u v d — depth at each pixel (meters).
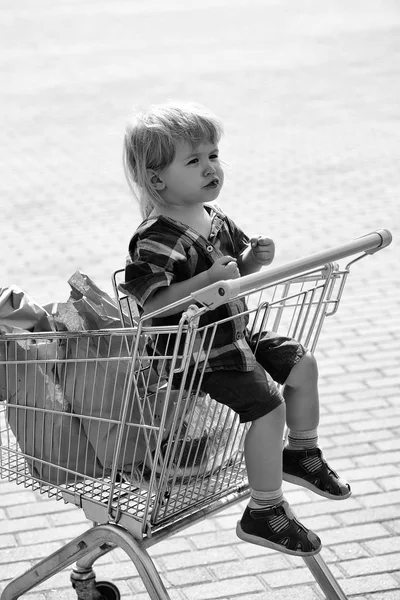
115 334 4.37
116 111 20.97
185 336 4.51
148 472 4.68
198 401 4.87
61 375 4.75
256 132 18.95
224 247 4.84
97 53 27.86
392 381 8.84
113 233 13.27
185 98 22.00
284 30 31.30
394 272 11.65
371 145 17.80
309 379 4.75
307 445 4.88
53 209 14.41
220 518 6.76
